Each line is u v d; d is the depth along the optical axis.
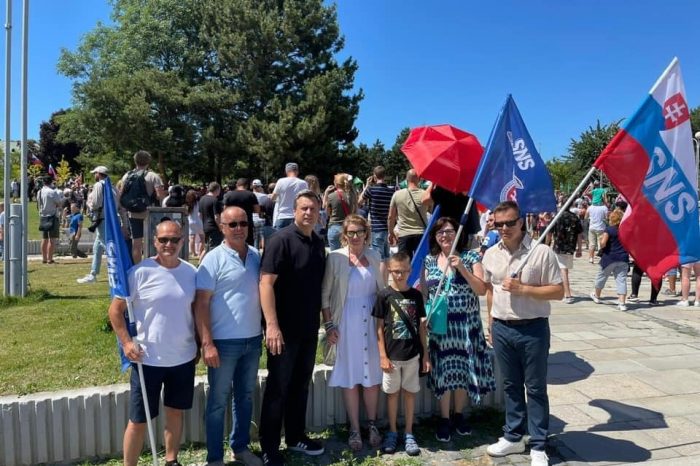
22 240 7.91
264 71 32.22
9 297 7.61
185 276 3.56
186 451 4.00
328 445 4.21
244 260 3.83
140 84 29.41
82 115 30.27
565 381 5.61
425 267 4.55
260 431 3.93
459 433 4.39
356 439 4.13
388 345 4.13
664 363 6.21
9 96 8.01
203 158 31.84
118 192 8.17
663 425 4.56
